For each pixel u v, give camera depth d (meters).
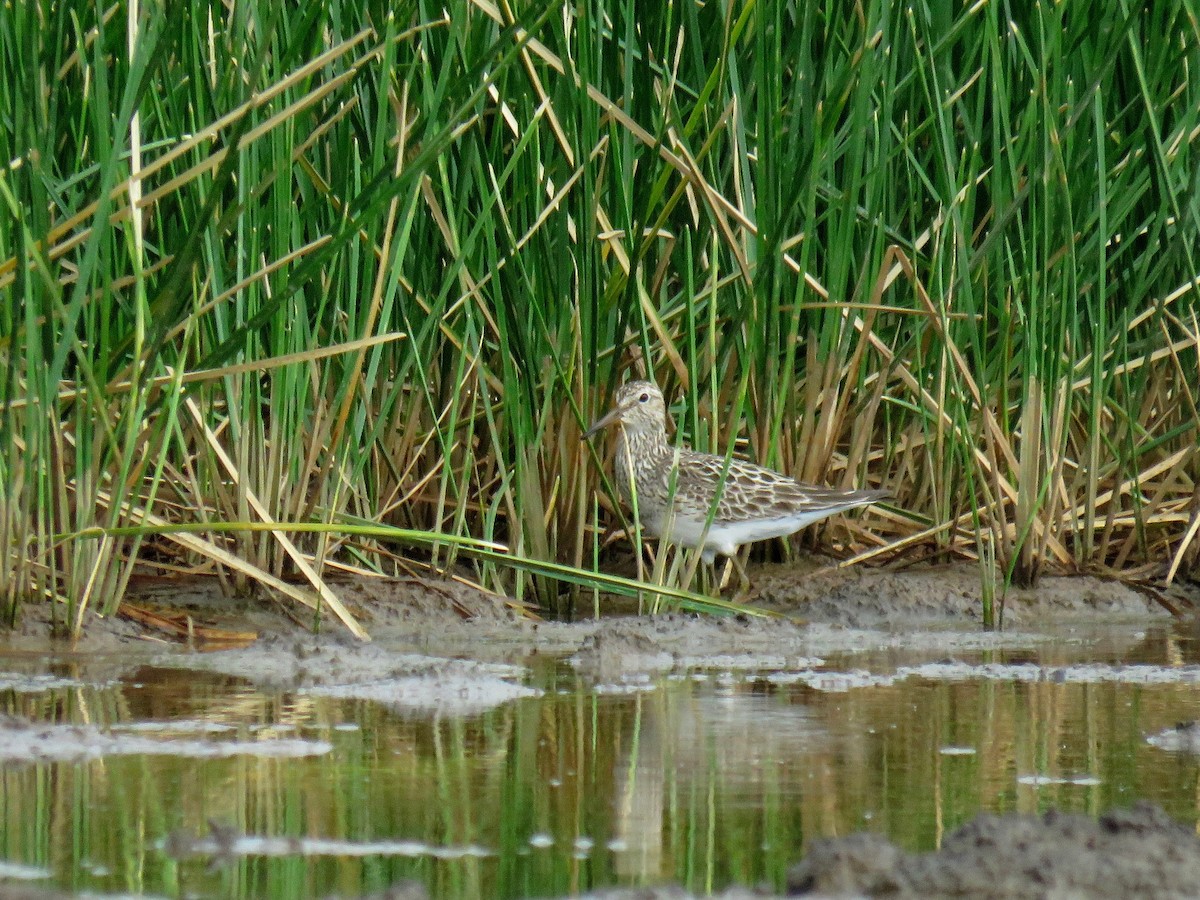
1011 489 14.46
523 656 11.09
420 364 12.36
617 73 12.82
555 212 12.73
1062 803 6.71
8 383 10.07
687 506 13.12
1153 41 13.80
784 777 7.19
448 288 12.07
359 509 12.46
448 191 12.02
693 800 6.77
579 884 5.55
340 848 5.99
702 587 13.55
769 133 12.34
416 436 13.34
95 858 5.82
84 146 10.87
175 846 5.96
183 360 10.30
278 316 11.44
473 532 13.80
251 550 11.95
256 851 5.93
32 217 10.17
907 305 14.27
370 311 11.48
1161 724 8.52
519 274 12.27
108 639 10.84
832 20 12.66
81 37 10.44
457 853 5.94
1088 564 14.34
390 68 10.75
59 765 7.27
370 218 10.22
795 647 11.70
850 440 14.64
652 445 13.37
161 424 10.51
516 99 12.66
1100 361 13.58
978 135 13.22
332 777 7.11
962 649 11.63
